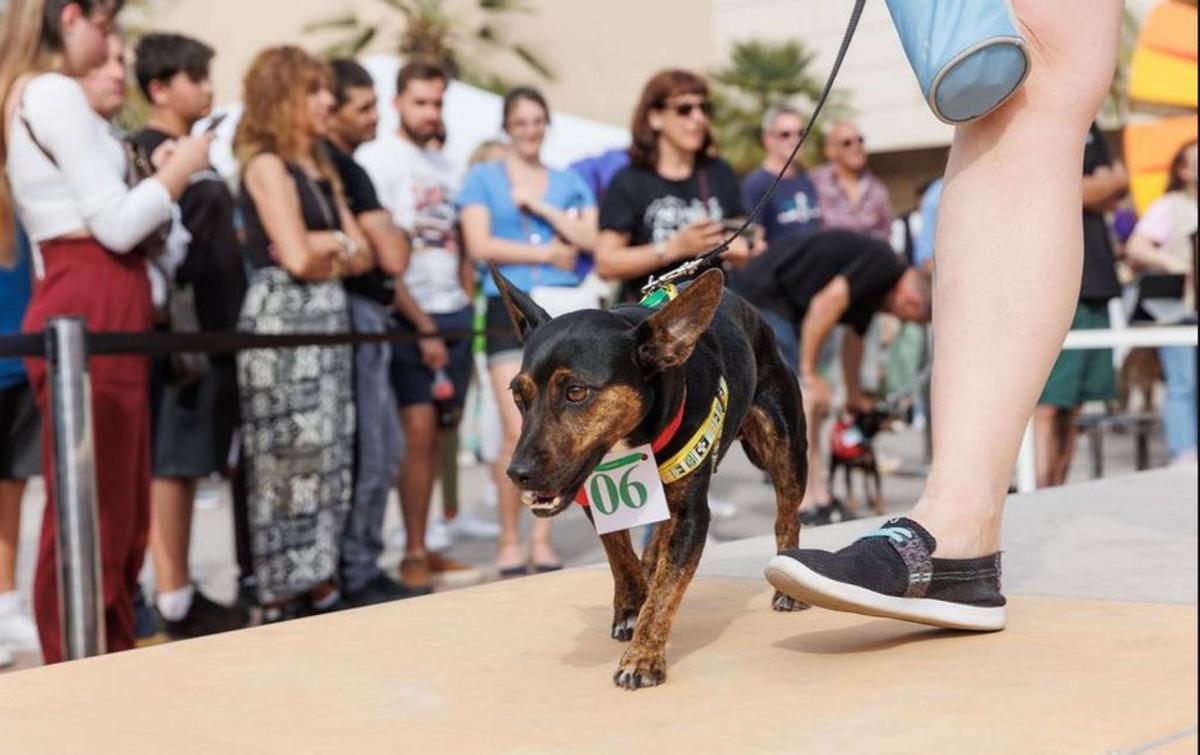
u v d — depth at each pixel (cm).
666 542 230
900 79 2106
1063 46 236
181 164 443
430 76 664
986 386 238
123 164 450
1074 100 237
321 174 542
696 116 562
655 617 223
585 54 2292
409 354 622
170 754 196
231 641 263
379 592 571
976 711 197
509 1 2259
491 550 736
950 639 238
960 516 236
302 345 459
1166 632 236
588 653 244
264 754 194
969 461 238
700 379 229
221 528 875
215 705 220
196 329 531
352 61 601
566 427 212
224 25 2223
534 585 309
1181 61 1009
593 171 838
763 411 269
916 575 229
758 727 196
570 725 202
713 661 232
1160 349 761
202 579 688
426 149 679
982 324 239
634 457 224
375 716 210
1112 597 266
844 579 221
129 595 449
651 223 562
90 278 427
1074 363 681
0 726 211
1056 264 237
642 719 203
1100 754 178
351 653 251
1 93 430
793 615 265
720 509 804
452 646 253
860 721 196
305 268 516
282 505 523
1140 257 803
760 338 265
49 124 423
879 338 1245
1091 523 356
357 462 563
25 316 469
